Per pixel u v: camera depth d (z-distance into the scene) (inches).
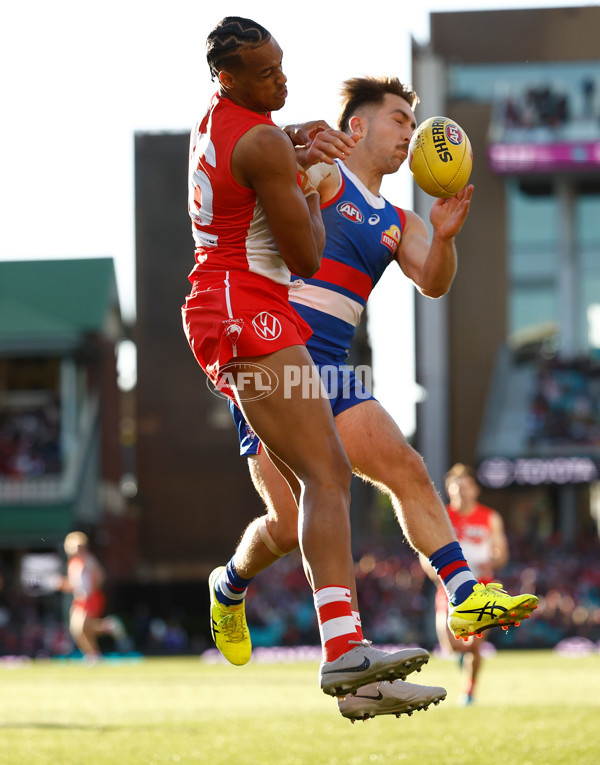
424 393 5295.3
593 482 5108.3
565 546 4926.2
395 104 706.8
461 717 1051.9
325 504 530.9
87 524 5068.9
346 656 517.3
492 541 1555.1
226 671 2301.9
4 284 5310.0
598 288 5457.7
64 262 5457.7
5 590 4840.1
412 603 4271.7
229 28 531.2
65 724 1050.1
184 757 792.9
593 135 5324.8
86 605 2770.7
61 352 5064.0
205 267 552.7
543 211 5472.4
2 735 939.3
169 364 5910.4
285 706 1295.5
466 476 1553.9
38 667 2620.6
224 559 5787.4
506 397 5310.0
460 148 644.1
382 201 705.0
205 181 540.4
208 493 5836.6
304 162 563.8
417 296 5344.5
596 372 5221.5
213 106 544.4
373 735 914.1
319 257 554.3
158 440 5876.0
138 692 1598.2
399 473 620.7
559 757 761.6
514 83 5625.0
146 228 5984.3
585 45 5625.0
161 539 5821.9
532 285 5462.6
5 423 5103.3
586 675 1883.6
